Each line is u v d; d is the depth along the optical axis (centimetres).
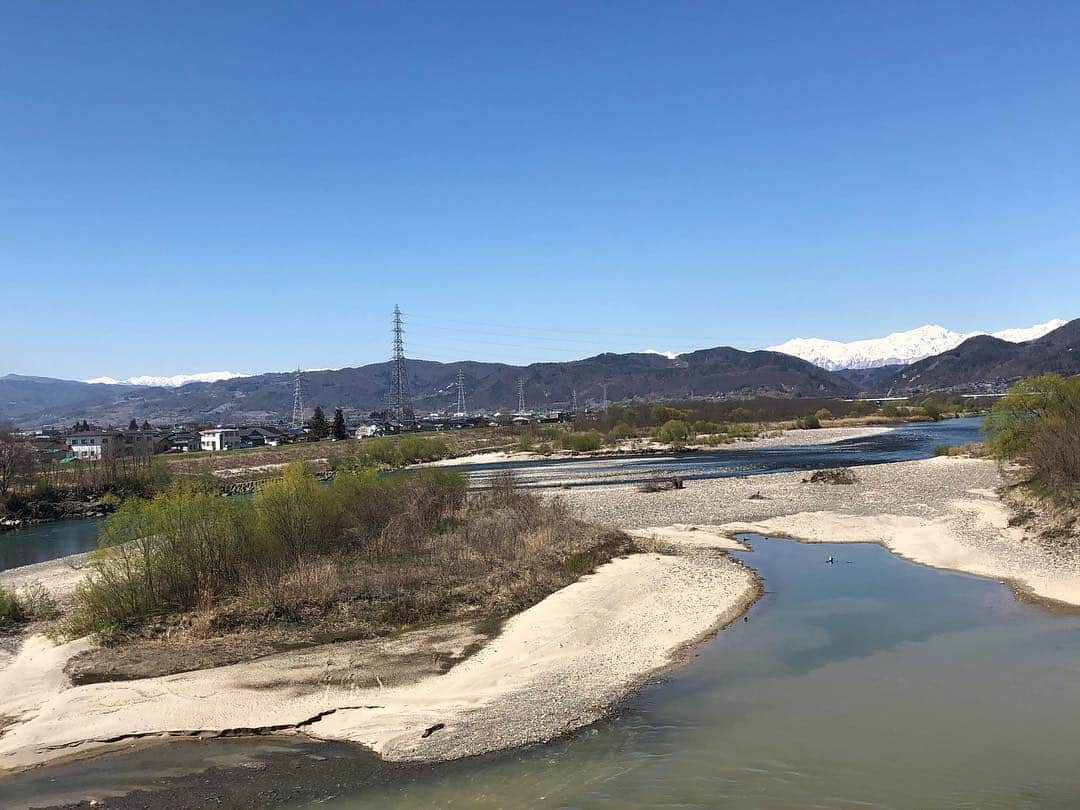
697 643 2323
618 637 2397
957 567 3284
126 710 1880
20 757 1662
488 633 2473
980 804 1312
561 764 1535
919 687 1889
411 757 1600
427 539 3731
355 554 3434
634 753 1572
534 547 3538
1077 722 1648
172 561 2755
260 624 2559
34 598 3073
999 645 2203
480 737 1683
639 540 4025
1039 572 3069
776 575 3225
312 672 2128
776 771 1462
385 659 2231
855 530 4250
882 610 2630
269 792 1471
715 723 1711
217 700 1934
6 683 2106
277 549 3172
